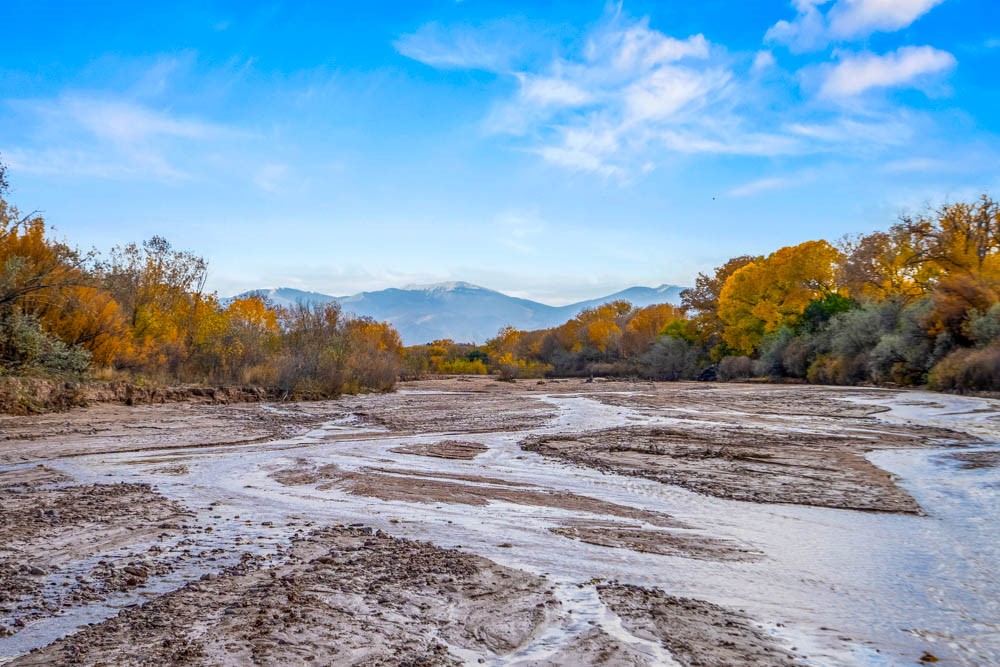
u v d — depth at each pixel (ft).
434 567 22.17
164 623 16.56
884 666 15.34
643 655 15.48
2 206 78.43
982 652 16.25
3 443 49.73
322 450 52.42
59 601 18.17
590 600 19.47
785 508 33.68
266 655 14.79
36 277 75.46
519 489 38.01
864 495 36.68
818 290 205.46
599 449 54.29
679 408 94.53
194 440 55.36
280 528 27.27
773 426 69.97
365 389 129.59
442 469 44.52
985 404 82.74
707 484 39.96
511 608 18.56
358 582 20.27
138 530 26.17
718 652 15.78
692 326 256.11
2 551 22.80
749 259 254.27
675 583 21.57
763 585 21.49
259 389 98.17
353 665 14.52
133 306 101.65
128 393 77.97
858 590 21.03
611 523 30.17
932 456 49.52
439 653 15.35
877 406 90.17
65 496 32.55
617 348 283.79
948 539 27.55
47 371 73.10
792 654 15.88
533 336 395.55
